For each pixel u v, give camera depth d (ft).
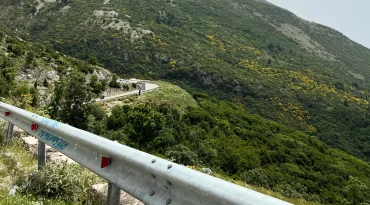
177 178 6.82
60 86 72.13
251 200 4.64
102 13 592.60
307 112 364.79
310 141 214.07
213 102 243.81
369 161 273.33
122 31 517.96
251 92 391.24
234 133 175.52
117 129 119.03
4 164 16.05
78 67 200.03
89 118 74.64
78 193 12.03
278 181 118.32
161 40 521.24
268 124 224.74
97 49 465.88
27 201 10.53
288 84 451.94
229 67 473.26
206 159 122.52
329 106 383.04
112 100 158.40
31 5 636.89
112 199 10.20
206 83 407.23
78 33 503.61
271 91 398.01
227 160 128.77
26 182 12.65
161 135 123.54
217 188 5.57
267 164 143.54
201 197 6.13
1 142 20.67
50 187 12.07
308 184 127.75
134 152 9.13
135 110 134.10
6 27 553.23
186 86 404.98
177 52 480.23
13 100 49.42
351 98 452.35
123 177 9.47
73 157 12.47
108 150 10.13
